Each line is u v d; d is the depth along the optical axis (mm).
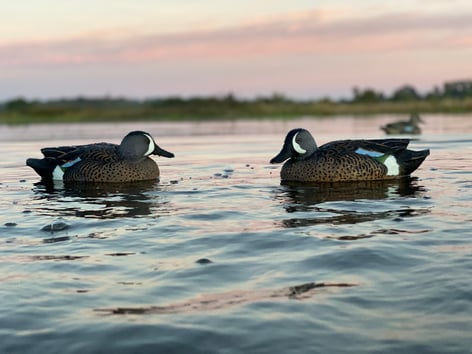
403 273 1222
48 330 968
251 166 2416
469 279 1159
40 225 1604
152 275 1249
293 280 1197
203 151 2963
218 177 2176
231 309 1039
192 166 2438
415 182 2000
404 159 2066
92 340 929
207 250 1427
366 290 1122
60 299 1108
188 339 925
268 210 1703
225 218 1639
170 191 1948
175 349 896
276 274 1241
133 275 1253
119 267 1314
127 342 920
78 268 1312
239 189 1961
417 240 1446
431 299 1063
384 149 2068
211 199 1835
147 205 1776
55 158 2191
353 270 1254
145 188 2002
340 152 2070
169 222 1609
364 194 1851
